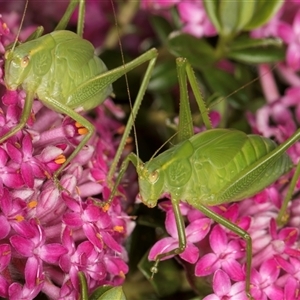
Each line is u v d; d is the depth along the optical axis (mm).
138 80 333
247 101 332
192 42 328
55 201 284
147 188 290
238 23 322
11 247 281
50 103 291
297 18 332
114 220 295
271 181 297
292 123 324
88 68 293
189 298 303
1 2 350
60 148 288
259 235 296
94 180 296
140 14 354
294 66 332
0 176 282
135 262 308
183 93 301
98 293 279
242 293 291
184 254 292
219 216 293
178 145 293
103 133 314
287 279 292
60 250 281
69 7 303
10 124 287
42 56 287
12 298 276
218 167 291
